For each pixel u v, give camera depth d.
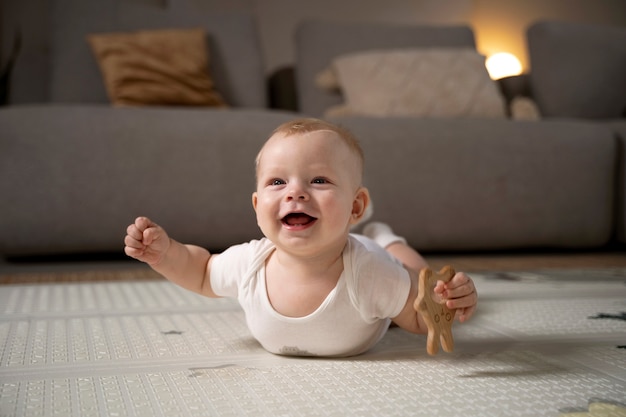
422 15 3.43
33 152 1.88
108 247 1.94
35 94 2.69
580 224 2.29
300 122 0.81
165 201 1.95
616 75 2.79
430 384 0.70
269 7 3.24
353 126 2.10
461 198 2.17
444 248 2.20
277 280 0.81
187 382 0.70
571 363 0.79
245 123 2.02
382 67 2.52
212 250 2.07
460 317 0.75
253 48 2.71
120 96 2.33
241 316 1.09
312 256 0.78
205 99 2.45
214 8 3.10
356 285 0.78
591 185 2.29
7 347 0.86
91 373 0.74
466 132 2.19
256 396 0.65
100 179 1.91
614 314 1.12
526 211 2.23
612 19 3.85
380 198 2.10
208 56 2.61
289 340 0.81
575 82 2.77
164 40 2.48
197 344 0.89
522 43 3.87
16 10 2.79
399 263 0.93
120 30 2.54
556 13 3.88
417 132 2.14
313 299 0.78
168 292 1.37
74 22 2.52
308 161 0.76
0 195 1.87
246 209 2.01
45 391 0.67
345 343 0.81
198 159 1.97
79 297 1.30
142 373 0.74
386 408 0.62
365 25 2.85
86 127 1.91
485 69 2.61
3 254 2.03
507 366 0.78
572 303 1.23
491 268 1.86
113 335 0.94
